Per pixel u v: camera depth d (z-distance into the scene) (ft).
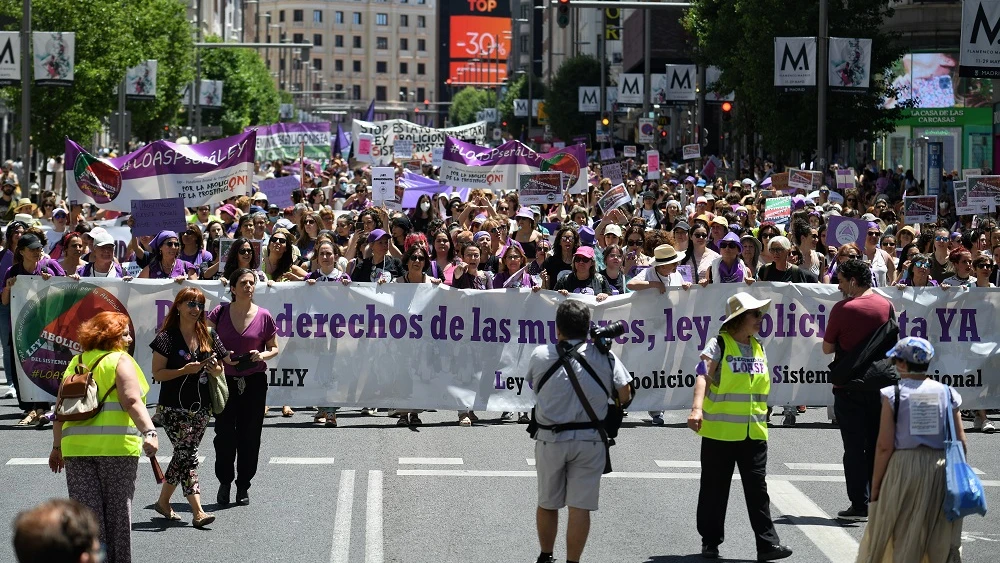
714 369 29.09
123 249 64.64
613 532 31.40
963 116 168.76
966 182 71.20
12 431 43.86
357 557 28.81
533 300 45.98
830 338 33.01
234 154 62.69
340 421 47.14
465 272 48.14
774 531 28.96
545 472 26.89
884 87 139.54
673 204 73.41
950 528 25.18
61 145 141.59
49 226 74.64
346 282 45.83
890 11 138.92
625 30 289.74
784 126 136.26
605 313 45.60
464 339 46.01
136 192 61.87
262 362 33.88
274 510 33.22
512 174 83.51
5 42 107.45
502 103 432.25
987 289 46.57
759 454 29.01
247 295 34.22
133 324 44.78
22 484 35.91
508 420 47.60
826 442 43.34
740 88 150.92
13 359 45.24
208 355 31.71
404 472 37.83
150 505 33.96
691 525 32.19
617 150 262.67
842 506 34.32
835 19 135.23
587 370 26.81
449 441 42.98
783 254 46.93
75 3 142.10
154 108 187.62
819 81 107.86
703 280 45.80
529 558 28.89
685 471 38.58
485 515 32.78
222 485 33.78
